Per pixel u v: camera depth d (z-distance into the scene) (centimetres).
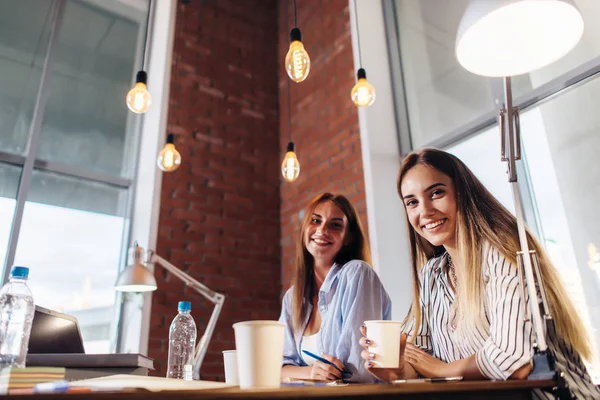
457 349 131
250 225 330
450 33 281
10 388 61
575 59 213
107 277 294
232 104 352
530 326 97
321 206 173
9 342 118
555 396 82
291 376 139
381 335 90
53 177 295
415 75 297
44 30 315
